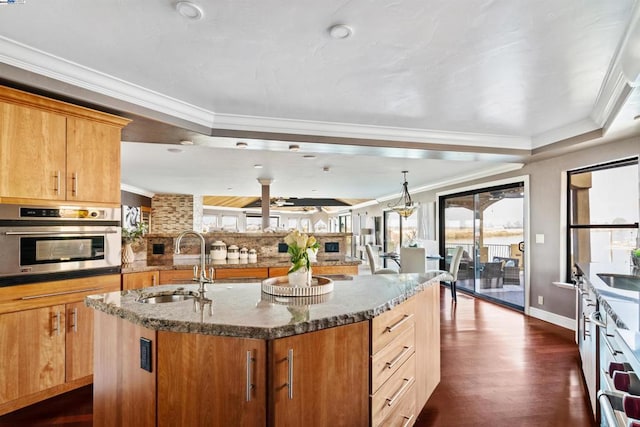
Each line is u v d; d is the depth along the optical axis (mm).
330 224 17562
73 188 2441
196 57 2184
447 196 7293
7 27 1845
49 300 2420
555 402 2525
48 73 2178
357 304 1699
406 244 8344
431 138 3816
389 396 1763
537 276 4762
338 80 2521
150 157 4895
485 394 2643
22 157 2211
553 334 4070
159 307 1636
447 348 3615
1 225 2199
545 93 2746
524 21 1802
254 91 2715
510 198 5555
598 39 1966
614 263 3533
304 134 3439
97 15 1746
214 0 1634
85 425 2170
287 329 1336
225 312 1548
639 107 2539
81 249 2559
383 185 8062
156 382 1439
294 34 1930
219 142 3438
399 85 2605
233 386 1345
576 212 4234
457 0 1635
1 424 2166
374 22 1816
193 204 9961
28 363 2330
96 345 1754
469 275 6566
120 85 2502
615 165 3740
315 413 1417
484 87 2633
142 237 4328
